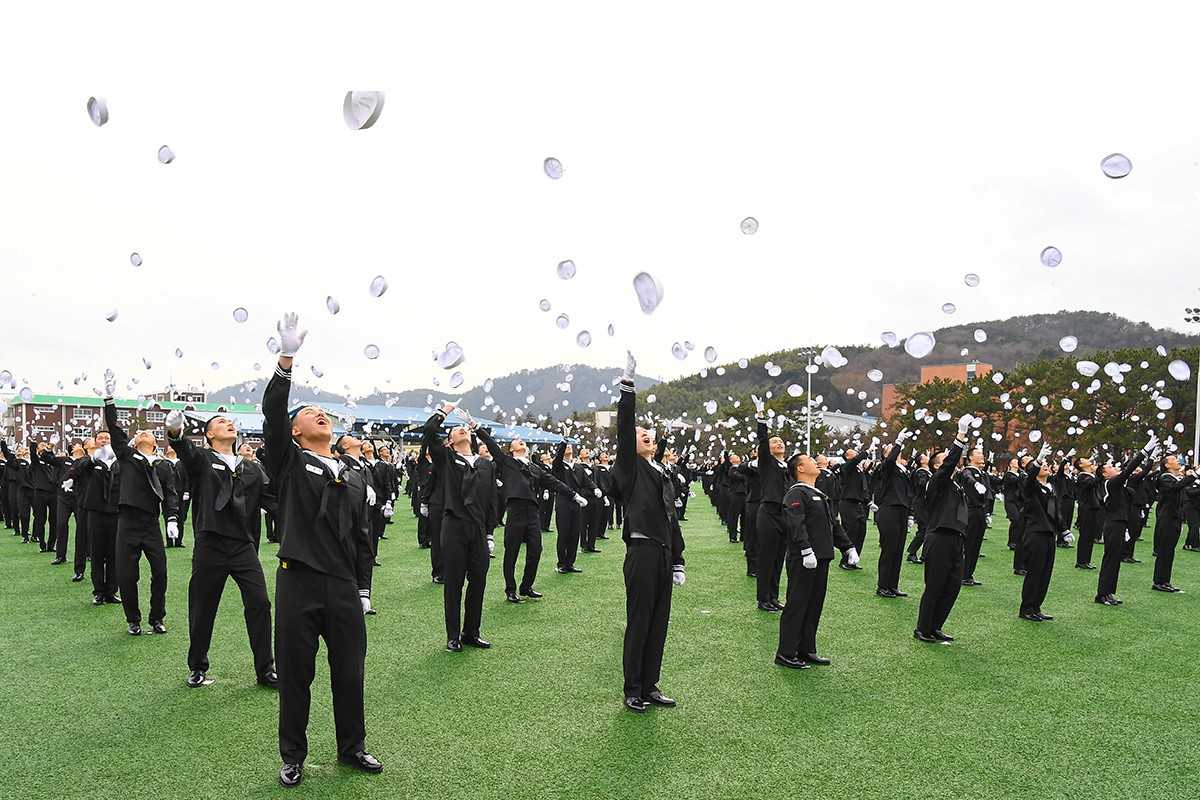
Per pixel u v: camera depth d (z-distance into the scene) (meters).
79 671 5.70
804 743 4.48
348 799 3.69
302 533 3.96
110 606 7.98
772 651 6.54
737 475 14.40
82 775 3.94
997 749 4.42
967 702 5.25
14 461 14.44
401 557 11.91
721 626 7.44
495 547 13.73
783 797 3.78
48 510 12.50
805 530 6.04
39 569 10.54
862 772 4.08
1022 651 6.64
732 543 14.32
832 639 7.02
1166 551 9.88
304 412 4.32
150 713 4.83
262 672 5.37
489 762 4.15
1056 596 9.43
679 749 4.36
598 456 13.88
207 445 5.75
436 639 6.81
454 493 6.51
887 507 9.13
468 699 5.19
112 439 6.77
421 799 3.71
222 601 8.20
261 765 4.07
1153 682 5.76
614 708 5.04
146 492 6.80
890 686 5.58
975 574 11.16
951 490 7.01
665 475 5.45
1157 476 13.76
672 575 5.30
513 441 9.02
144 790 3.78
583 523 13.12
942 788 3.90
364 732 4.12
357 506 4.20
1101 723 4.87
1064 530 8.16
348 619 4.04
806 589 6.04
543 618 7.71
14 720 4.70
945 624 7.71
